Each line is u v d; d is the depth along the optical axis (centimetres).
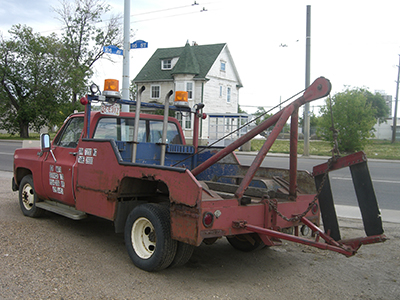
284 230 443
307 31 2331
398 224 687
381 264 484
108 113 521
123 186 446
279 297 369
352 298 375
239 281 408
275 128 416
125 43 1166
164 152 544
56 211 558
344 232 626
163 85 3869
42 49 3778
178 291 369
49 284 370
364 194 387
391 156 2717
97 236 552
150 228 420
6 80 3822
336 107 2880
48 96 3903
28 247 483
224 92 3994
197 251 514
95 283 378
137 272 412
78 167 515
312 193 491
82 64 3244
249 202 401
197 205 353
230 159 584
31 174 669
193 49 3988
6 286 361
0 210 697
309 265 474
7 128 4078
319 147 3484
